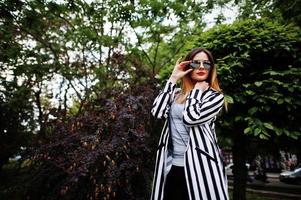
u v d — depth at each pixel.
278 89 4.22
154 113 1.94
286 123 4.36
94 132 3.72
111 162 3.32
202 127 1.79
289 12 6.02
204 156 1.70
